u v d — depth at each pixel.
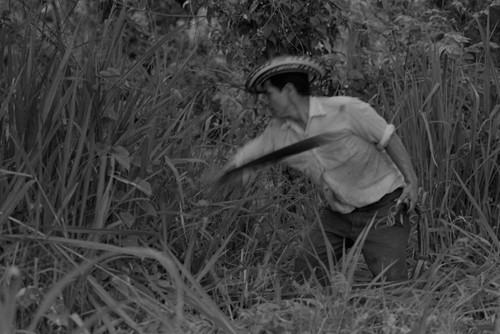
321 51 6.55
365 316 4.41
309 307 4.68
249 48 6.44
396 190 5.12
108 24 5.19
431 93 5.92
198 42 6.48
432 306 5.02
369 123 4.88
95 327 4.38
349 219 5.17
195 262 5.32
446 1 7.25
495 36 7.23
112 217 4.95
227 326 4.21
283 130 5.00
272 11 6.25
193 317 4.53
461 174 6.16
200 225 5.29
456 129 6.14
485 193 6.00
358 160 4.97
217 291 5.15
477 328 4.74
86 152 4.86
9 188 4.49
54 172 4.78
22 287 4.30
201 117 5.63
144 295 4.54
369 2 6.85
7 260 4.39
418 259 5.60
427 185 6.00
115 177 4.74
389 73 6.54
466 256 5.66
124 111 5.04
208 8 6.40
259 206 5.80
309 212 5.94
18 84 4.64
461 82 6.36
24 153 4.40
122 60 5.22
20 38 5.10
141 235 4.99
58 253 4.38
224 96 6.48
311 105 4.89
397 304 4.80
